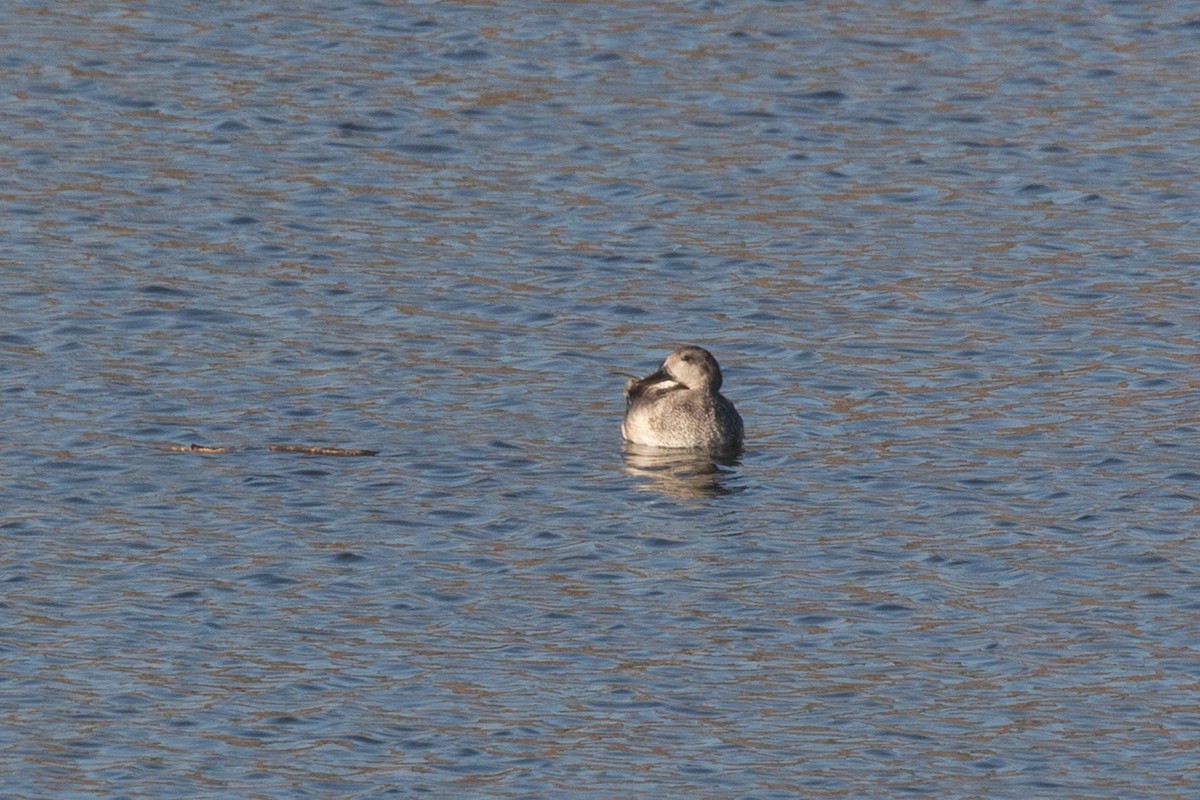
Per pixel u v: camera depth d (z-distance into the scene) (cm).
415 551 1916
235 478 2072
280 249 2784
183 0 3816
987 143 3247
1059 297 2647
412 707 1639
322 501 2023
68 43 3584
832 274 2733
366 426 2225
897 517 2005
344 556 1900
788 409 2302
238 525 1962
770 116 3344
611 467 2133
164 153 3134
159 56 3538
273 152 3153
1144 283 2694
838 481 2094
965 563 1900
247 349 2442
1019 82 3506
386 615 1791
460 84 3453
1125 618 1794
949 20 3803
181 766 1549
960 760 1571
